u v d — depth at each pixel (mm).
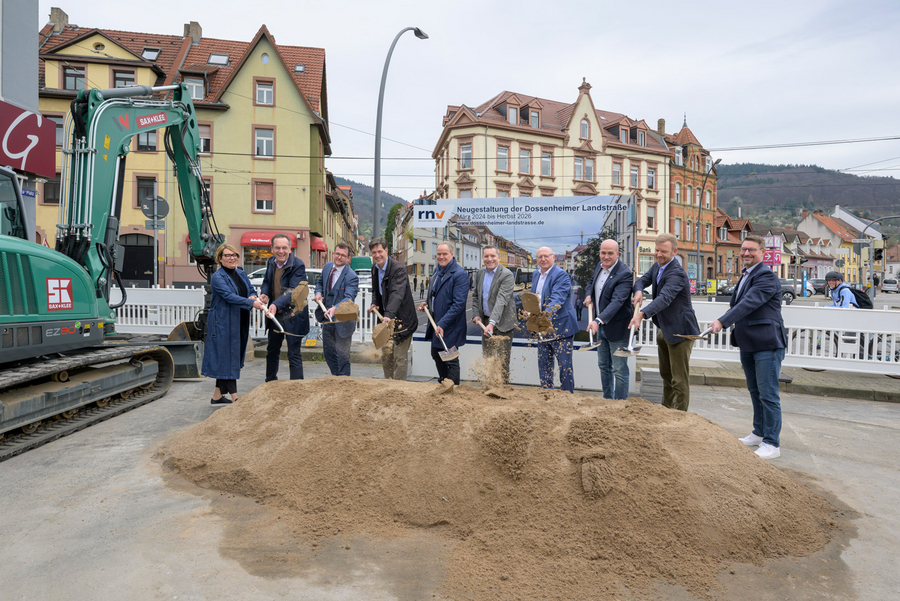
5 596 2461
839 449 5004
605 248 5707
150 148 26125
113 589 2518
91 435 5086
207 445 4160
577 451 3318
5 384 4465
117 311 11891
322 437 3812
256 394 4539
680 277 4984
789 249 69375
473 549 2883
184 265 26469
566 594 2492
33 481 3885
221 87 26672
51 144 10273
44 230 25547
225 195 27078
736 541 2910
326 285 6438
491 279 6219
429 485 3342
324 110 33000
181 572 2660
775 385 4727
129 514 3318
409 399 3977
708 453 3346
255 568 2699
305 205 27609
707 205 50031
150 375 6723
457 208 7992
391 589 2521
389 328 5688
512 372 7762
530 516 3084
